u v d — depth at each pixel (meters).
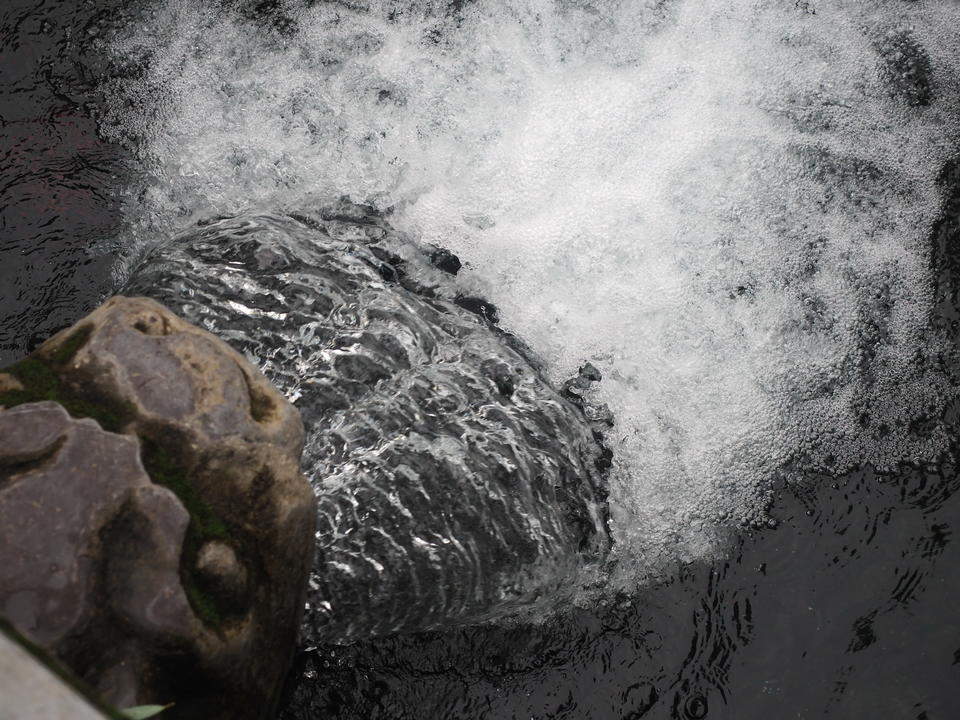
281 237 1.67
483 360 1.65
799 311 1.84
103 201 1.88
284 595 1.25
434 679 1.60
